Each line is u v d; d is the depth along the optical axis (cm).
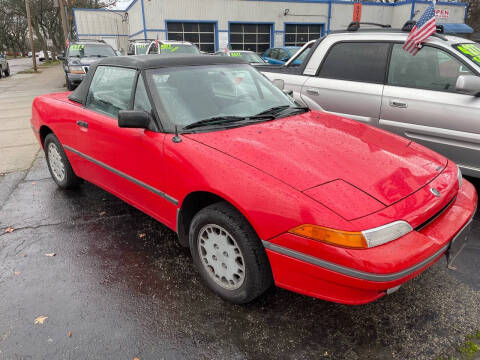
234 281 252
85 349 226
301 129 295
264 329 239
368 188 226
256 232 226
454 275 289
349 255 196
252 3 2559
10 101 1244
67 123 392
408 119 421
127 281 289
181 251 330
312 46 518
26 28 6638
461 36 463
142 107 304
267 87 362
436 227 233
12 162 584
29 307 262
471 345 223
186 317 251
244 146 257
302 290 219
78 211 408
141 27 2464
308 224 206
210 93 315
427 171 257
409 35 410
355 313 252
